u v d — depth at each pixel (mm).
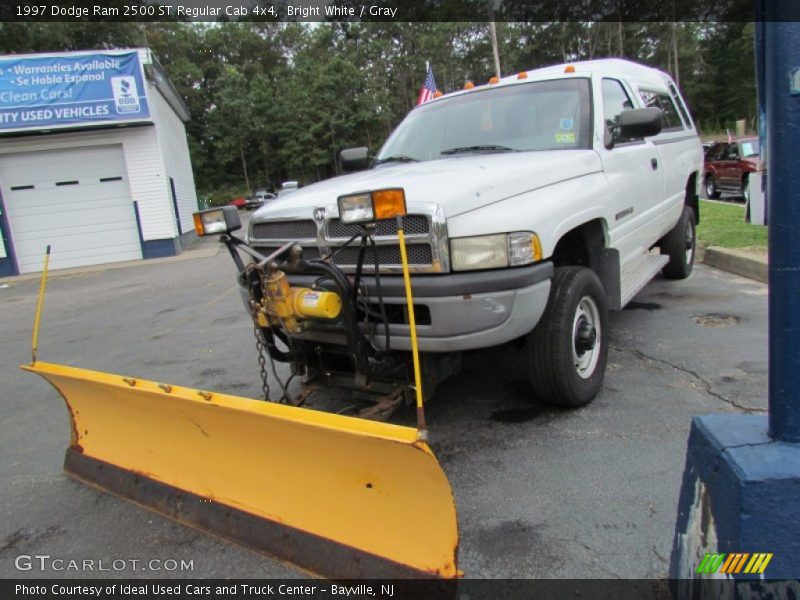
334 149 58812
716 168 18172
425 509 2293
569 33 58844
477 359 5246
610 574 2520
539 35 58781
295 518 2723
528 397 4352
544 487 3191
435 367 3623
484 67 57750
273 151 62406
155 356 6660
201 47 68438
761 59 1980
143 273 14578
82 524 3262
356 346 3318
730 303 6477
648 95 6043
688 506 2160
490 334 3229
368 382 3428
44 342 7945
